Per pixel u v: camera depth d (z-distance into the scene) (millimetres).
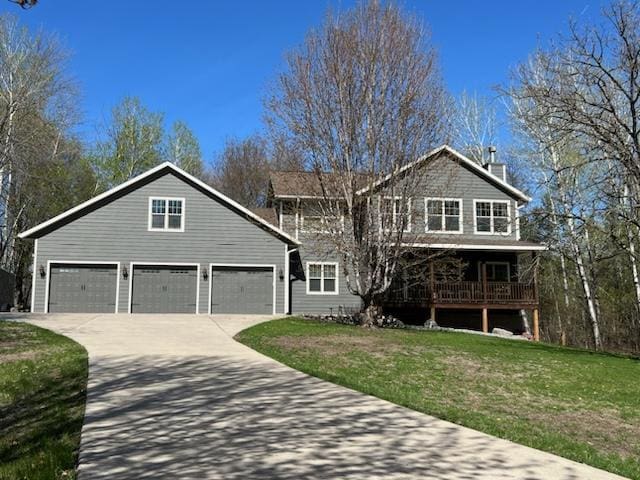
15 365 11195
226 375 10812
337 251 21750
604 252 28578
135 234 24812
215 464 5879
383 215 20016
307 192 21125
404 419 8242
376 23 20109
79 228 24438
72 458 5926
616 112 17875
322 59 20172
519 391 11867
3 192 32969
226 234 25453
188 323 20078
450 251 25031
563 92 17734
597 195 22703
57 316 21438
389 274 20766
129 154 41375
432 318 25453
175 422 7477
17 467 5598
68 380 9953
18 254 36656
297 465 5965
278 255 25703
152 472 5570
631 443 8844
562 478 6117
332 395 9508
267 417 7945
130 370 10969
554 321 35688
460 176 27188
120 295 24391
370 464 6121
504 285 26078
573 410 10641
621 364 16656
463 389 11648
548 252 30391
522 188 33594
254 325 19891
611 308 33156
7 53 29656
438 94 22750
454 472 6016
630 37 16938
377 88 19969
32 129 30781
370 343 16688
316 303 26219
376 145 19859
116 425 7242
